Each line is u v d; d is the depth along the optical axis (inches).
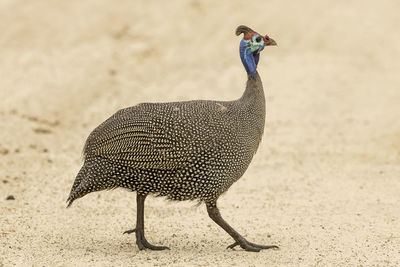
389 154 1074.1
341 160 1037.8
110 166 625.3
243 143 637.9
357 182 918.4
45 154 1040.2
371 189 884.6
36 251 635.5
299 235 701.9
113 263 601.9
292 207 808.9
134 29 1760.6
